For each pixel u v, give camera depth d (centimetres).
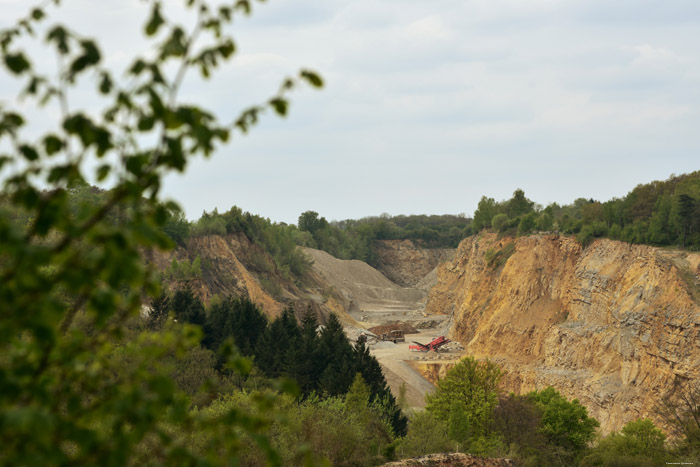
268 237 18288
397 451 4894
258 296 14750
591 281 10312
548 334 10781
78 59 539
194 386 5144
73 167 554
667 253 8806
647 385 7988
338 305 18000
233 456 637
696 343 7412
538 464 6022
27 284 538
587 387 9000
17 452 524
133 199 562
